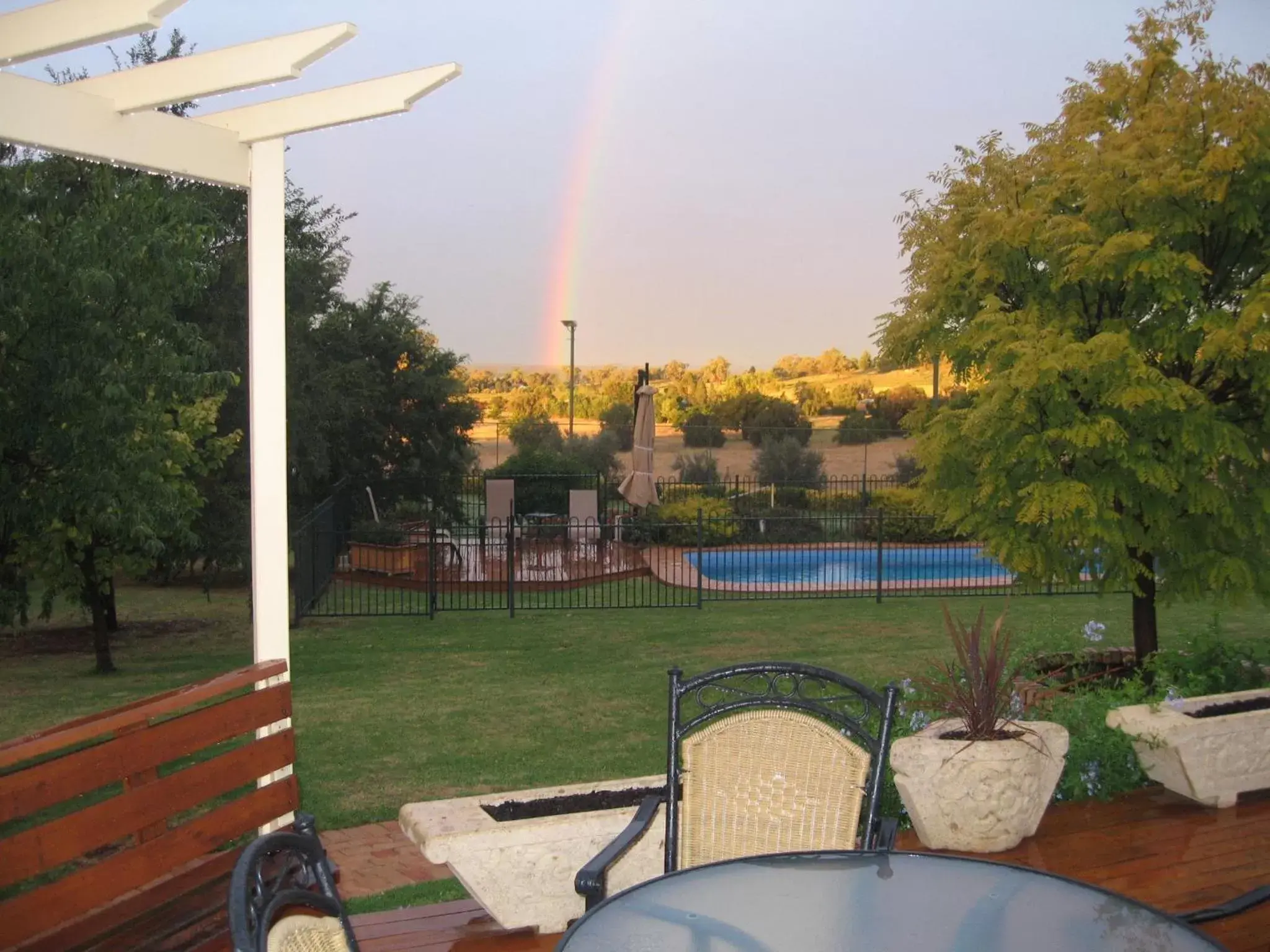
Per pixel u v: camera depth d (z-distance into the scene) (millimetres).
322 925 1694
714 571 18578
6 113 3469
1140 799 5242
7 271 8375
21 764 5270
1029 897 2396
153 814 3473
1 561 9984
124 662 11242
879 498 23594
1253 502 7848
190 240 9500
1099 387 7582
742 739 3352
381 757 7273
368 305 21188
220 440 11617
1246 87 7457
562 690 9453
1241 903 3176
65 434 8656
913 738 4555
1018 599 15234
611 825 3834
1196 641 7230
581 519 21453
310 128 4309
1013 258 8219
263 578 4465
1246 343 7020
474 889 3754
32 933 3033
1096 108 8078
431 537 13805
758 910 2338
